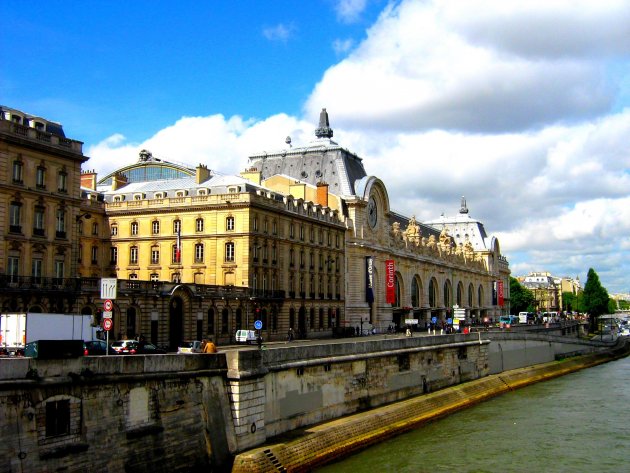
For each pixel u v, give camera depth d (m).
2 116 65.44
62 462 30.14
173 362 36.09
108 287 38.94
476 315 194.12
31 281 65.00
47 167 67.50
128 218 95.12
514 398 75.81
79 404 31.17
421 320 148.75
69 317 45.53
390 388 60.44
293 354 47.06
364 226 119.94
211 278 89.81
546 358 109.19
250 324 87.62
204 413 37.81
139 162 130.62
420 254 150.00
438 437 52.84
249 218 88.69
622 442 51.44
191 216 91.69
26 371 29.09
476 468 43.78
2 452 28.03
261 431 41.91
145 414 34.31
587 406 69.19
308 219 103.12
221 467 37.94
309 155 125.38
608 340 160.12
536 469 43.75
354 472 42.38
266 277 92.31
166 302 74.62
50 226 67.69
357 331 113.81
